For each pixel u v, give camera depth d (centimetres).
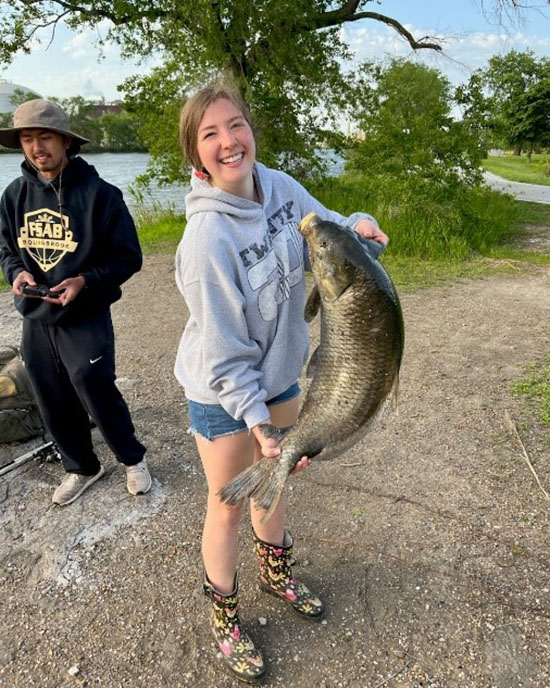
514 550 299
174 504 347
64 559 306
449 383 491
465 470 368
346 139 1496
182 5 1218
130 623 266
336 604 271
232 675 239
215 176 202
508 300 731
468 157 1109
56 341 320
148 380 520
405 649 247
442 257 961
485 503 336
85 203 311
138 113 1487
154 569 297
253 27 1259
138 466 357
